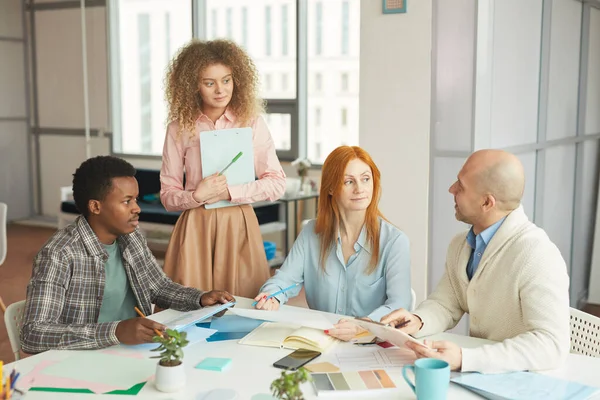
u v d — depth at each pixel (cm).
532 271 182
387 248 230
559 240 430
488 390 153
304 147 627
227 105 271
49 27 740
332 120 612
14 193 764
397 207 340
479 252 197
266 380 161
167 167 273
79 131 742
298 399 126
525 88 361
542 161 389
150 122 710
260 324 202
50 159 761
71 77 737
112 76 716
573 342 207
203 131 266
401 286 225
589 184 476
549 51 384
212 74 258
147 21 696
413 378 161
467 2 311
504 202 189
